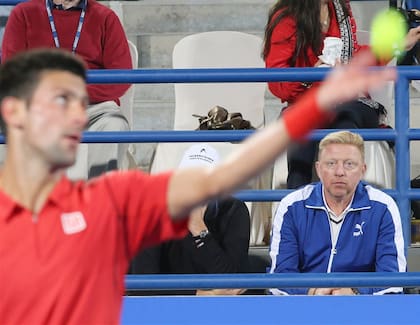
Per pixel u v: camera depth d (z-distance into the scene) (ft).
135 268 44.83
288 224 42.80
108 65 51.98
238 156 16.05
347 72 14.92
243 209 45.83
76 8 51.78
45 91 16.20
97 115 50.55
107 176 17.10
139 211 16.65
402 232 42.24
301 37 48.62
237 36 62.13
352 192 42.37
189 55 61.82
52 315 16.14
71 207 16.56
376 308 31.81
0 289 16.19
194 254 44.39
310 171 48.62
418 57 53.78
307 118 15.49
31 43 51.31
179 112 60.44
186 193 16.43
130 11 74.33
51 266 16.20
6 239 16.33
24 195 16.62
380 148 53.62
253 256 50.98
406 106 41.81
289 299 32.42
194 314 32.09
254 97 60.39
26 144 16.40
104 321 16.33
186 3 74.54
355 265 42.39
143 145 66.59
